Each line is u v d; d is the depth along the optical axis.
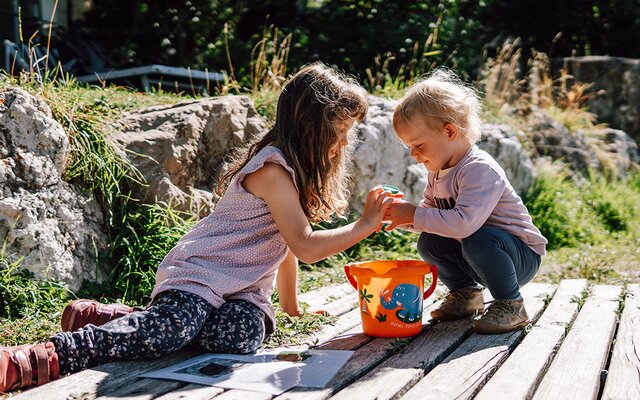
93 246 3.45
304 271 4.05
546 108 8.49
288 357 2.25
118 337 2.17
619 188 7.15
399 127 2.61
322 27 10.68
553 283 3.85
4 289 2.94
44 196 3.29
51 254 3.21
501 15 11.52
